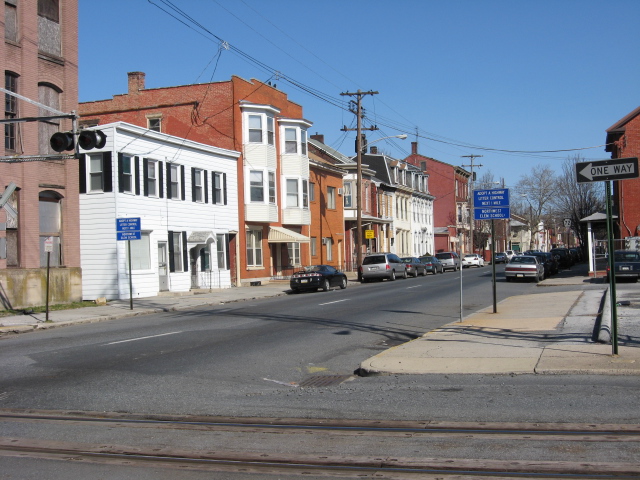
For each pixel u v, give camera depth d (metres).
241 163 36.72
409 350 12.38
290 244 42.50
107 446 6.91
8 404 8.93
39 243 23.91
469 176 91.38
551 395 8.50
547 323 15.50
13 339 16.44
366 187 56.84
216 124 36.84
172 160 30.56
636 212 36.19
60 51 24.83
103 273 26.88
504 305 21.27
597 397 8.26
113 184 26.66
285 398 9.09
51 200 24.66
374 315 19.38
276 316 19.59
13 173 22.50
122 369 11.28
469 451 6.38
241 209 36.47
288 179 40.41
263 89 39.59
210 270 33.34
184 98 37.81
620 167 9.80
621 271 29.92
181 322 18.81
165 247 29.98
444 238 81.94
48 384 10.14
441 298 25.16
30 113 23.19
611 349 11.16
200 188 32.97
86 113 39.81
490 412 7.81
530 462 5.96
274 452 6.58
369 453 6.44
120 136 27.03
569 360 10.43
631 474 5.62
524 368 10.15
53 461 6.45
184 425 7.73
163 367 11.48
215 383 10.20
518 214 105.94
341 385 9.99
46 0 24.27
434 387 9.44
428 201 77.38
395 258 41.38
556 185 70.44
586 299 21.50
